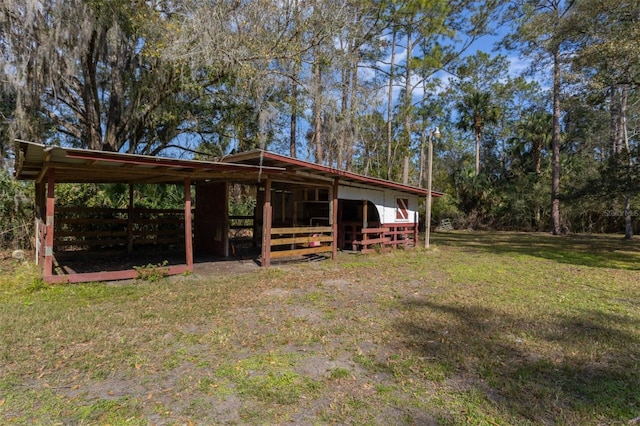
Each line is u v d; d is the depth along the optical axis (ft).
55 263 27.04
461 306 17.35
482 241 56.65
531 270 28.96
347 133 57.93
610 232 79.00
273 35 37.52
